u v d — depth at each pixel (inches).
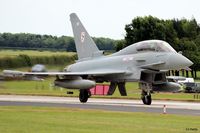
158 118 3373.5
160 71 4810.5
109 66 5123.0
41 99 5516.7
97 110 3912.4
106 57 5265.8
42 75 5162.4
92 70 5260.8
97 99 5910.4
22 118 3174.2
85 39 5575.8
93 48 5487.2
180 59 4699.8
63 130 2659.9
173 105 4817.9
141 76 4953.3
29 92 7042.3
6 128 2706.7
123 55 5088.6
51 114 3499.0
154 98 6230.3
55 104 4598.9
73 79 5123.0
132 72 4913.9
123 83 5123.0
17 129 2669.8
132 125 2928.2
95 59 5403.5
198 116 3550.7
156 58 4778.5
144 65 4842.5
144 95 4909.0
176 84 5002.5
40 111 3720.5
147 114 3636.8
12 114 3430.1
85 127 2800.2
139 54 4928.6
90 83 4958.2
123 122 3075.8
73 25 5703.7
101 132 2610.7
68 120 3115.2
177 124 3026.6
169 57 4719.5
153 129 2768.2
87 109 4001.0
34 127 2755.9
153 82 4938.5
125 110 4001.0
